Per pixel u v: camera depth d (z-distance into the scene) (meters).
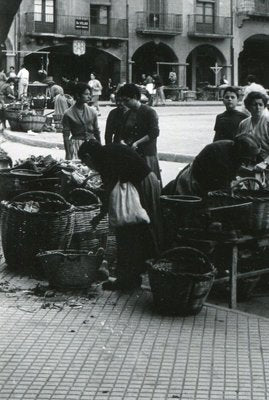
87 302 5.98
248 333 5.30
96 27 46.66
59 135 22.98
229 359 4.77
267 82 54.00
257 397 4.19
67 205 7.08
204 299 5.71
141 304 5.97
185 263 6.15
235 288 6.31
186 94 46.38
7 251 6.94
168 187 7.08
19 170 9.10
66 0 45.28
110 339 5.12
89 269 6.24
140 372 4.53
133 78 49.19
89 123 9.98
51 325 5.40
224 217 6.38
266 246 6.73
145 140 8.08
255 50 53.50
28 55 45.44
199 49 50.84
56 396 4.17
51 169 8.77
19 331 5.26
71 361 4.70
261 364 4.69
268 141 8.16
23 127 23.22
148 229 6.40
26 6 44.22
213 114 33.06
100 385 4.33
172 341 5.10
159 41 48.69
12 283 6.51
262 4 51.56
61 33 45.25
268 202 6.43
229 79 51.47
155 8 48.41
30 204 7.14
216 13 50.19
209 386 4.33
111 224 6.28
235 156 6.54
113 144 6.31
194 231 6.36
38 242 6.73
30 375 4.46
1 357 4.75
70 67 47.22
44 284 6.47
